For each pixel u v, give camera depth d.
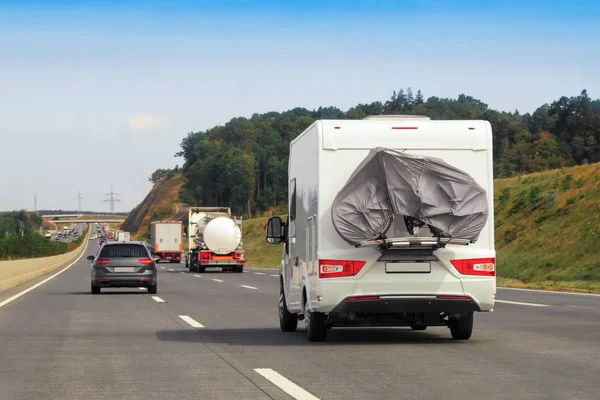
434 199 12.92
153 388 9.28
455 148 13.30
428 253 13.11
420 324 13.79
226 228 53.81
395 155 12.90
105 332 15.85
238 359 11.70
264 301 25.28
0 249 94.44
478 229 12.99
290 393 8.82
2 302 25.31
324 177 13.23
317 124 13.31
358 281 13.07
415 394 8.68
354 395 8.66
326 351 12.55
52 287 35.59
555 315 18.78
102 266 29.44
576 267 38.72
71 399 8.64
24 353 12.57
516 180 59.53
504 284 35.06
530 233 48.22
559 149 157.00
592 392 8.73
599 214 44.38
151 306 23.27
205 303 24.45
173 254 84.69
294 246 15.28
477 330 15.50
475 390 8.90
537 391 8.81
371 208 12.97
